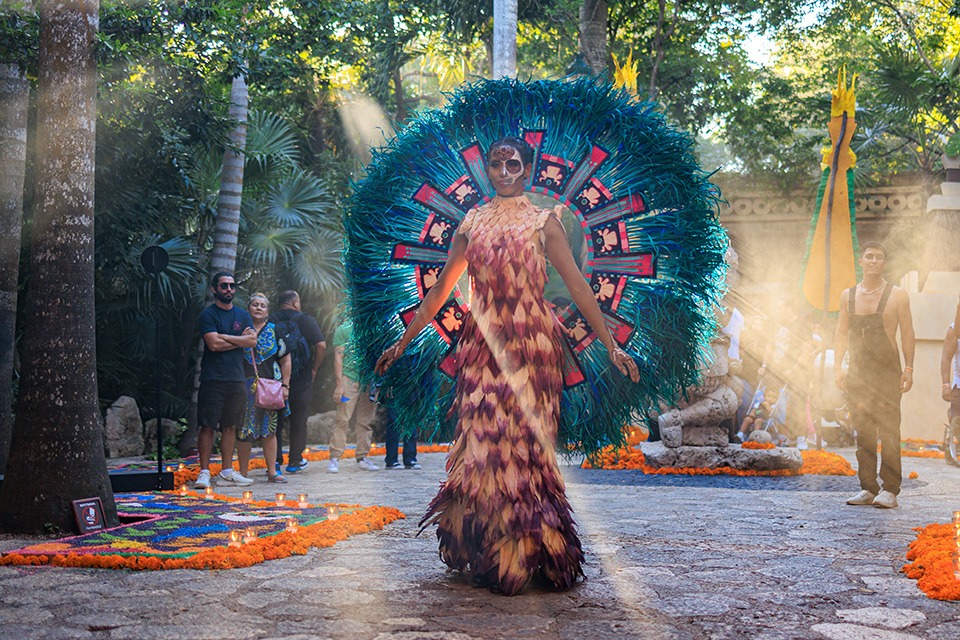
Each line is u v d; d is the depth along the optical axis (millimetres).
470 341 4156
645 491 7984
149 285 13320
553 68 21656
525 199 4258
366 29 15898
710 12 22141
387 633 3219
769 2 21938
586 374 4461
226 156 13891
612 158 4473
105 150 12469
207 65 11211
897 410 6891
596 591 3928
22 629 3250
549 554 3877
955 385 10766
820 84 23984
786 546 5086
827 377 13266
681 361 4492
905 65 18938
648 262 4430
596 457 4723
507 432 3969
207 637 3160
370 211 4766
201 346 13352
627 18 21719
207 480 8523
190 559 4348
